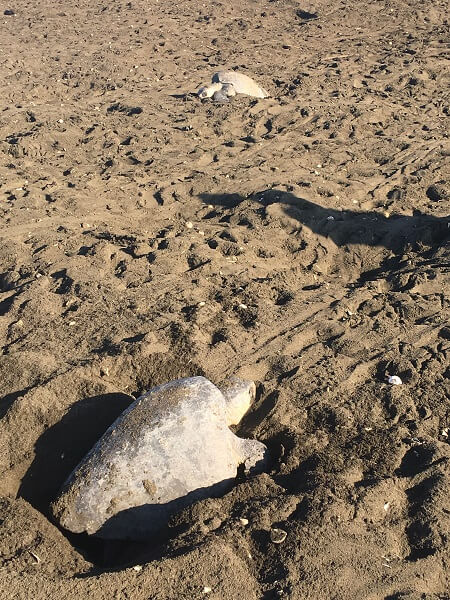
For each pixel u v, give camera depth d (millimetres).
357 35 8969
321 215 5227
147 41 8789
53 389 3836
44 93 7344
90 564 3168
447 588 3008
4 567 3031
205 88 7098
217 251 4898
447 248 4844
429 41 8469
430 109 6832
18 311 4395
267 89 7406
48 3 11055
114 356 4031
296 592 2871
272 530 3154
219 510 3354
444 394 3893
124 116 6766
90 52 8477
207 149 6172
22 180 5762
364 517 3285
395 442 3670
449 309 4375
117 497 3367
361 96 7059
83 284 4555
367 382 3975
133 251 4871
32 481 3648
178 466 3445
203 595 2846
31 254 4906
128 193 5555
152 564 2959
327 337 4223
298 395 3895
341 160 5961
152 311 4363
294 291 4582
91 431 3756
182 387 3602
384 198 5492
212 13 10172
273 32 9250
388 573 2994
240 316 4352
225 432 3562
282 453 3672
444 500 3387
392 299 4445
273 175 5738
